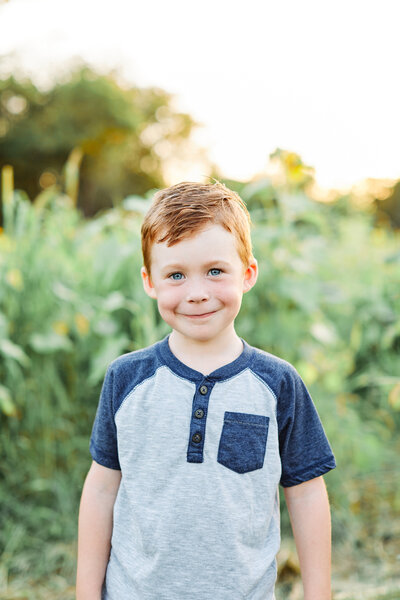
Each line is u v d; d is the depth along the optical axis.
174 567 1.05
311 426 1.15
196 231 1.05
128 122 20.31
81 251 2.77
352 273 3.38
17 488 2.49
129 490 1.09
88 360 2.59
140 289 2.41
